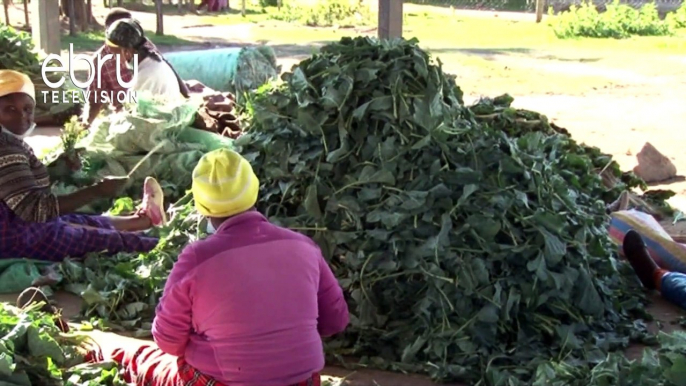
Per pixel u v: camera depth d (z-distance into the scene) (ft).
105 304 15.93
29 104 17.42
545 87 48.39
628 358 14.56
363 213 15.40
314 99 16.48
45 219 17.48
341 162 16.01
